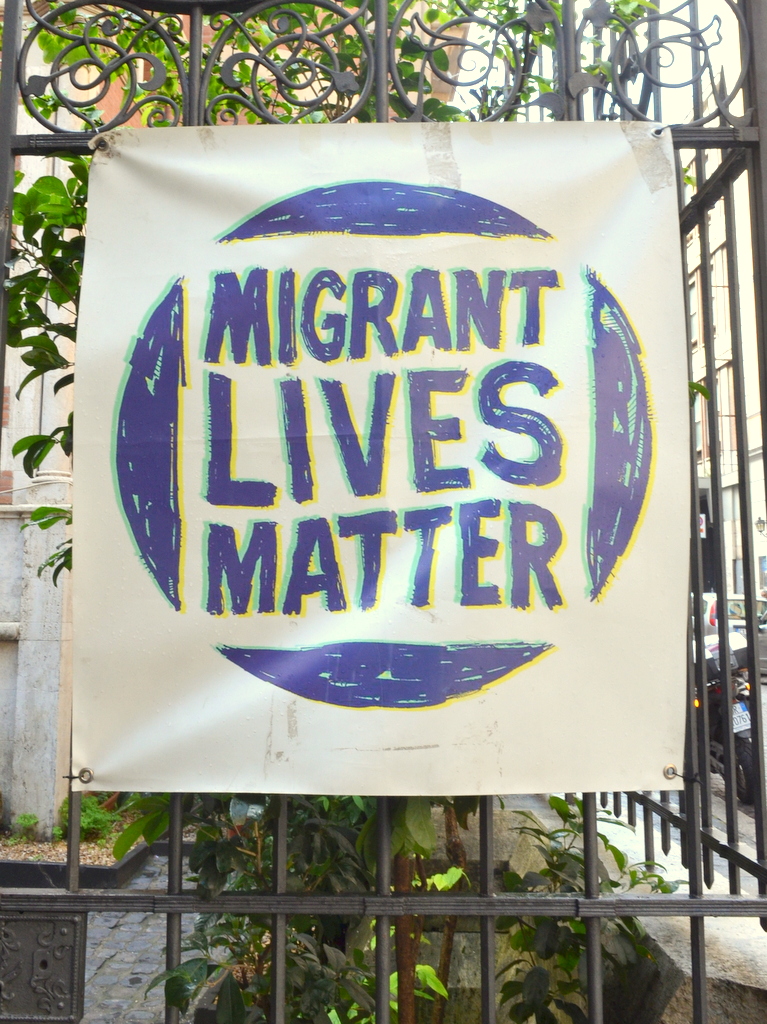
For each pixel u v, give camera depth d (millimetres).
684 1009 2217
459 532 1981
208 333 2035
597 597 1979
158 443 2010
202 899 1936
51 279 2568
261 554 1977
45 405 6273
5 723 6188
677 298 2061
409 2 2150
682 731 1954
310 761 1915
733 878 2188
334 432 2006
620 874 2758
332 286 2043
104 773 1925
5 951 1952
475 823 3420
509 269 2057
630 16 2688
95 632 1963
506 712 1938
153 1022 3863
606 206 2082
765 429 2113
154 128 2098
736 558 14320
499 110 2105
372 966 2682
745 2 2215
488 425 2016
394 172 2076
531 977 2227
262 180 2072
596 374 2035
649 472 2016
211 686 1945
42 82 2150
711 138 2154
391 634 1948
